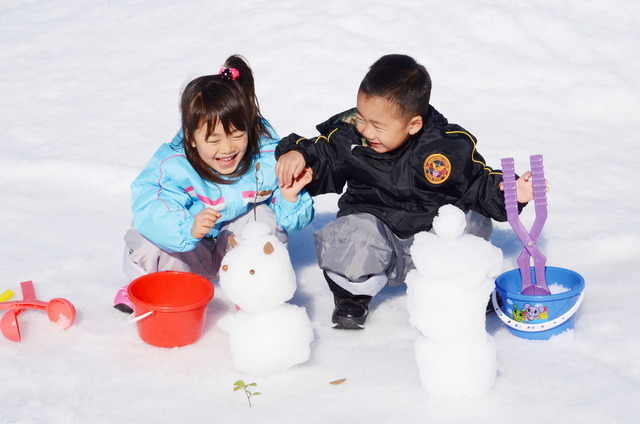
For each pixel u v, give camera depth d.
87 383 2.33
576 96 4.55
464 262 2.05
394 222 2.77
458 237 2.14
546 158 3.98
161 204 2.63
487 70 4.82
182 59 5.23
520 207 2.66
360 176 2.78
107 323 2.68
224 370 2.38
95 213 3.62
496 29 5.17
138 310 2.47
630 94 4.51
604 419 2.07
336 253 2.62
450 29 5.21
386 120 2.55
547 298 2.43
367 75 2.58
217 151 2.59
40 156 4.15
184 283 2.70
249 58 5.11
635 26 5.21
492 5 5.38
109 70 5.20
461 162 2.70
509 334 2.56
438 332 2.12
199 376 2.36
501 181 2.69
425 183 2.73
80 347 2.53
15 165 3.98
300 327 2.31
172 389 2.29
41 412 2.16
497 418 2.09
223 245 2.83
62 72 5.21
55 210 3.64
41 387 2.31
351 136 2.79
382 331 2.63
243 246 2.29
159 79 5.02
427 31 5.21
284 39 5.27
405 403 2.18
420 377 2.20
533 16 5.25
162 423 2.12
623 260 3.06
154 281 2.67
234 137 2.58
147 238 2.70
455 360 2.12
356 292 2.64
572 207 3.50
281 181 2.66
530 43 5.06
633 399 2.15
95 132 4.45
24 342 2.56
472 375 2.13
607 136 4.21
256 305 2.26
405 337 2.58
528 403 2.15
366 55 5.03
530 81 4.73
